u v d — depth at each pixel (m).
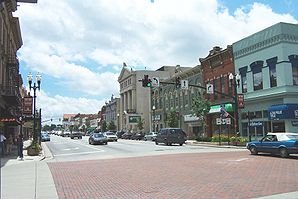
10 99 34.69
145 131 89.56
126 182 12.95
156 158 23.17
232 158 21.59
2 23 34.47
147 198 9.83
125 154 28.22
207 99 48.28
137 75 92.44
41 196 10.28
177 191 10.82
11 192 10.95
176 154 26.23
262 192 10.28
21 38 49.31
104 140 46.53
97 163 20.83
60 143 53.72
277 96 35.72
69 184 12.63
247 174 14.25
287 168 15.93
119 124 106.12
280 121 35.50
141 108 91.25
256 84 39.53
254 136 39.38
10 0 9.86
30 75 32.28
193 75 54.69
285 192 10.19
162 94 68.00
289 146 21.20
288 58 35.59
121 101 103.50
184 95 58.25
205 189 11.02
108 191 11.11
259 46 38.84
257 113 39.19
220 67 46.72
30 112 38.69
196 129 54.16
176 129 41.34
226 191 10.58
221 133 46.44
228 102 44.62
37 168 18.20
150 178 13.84
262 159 20.58
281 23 35.78
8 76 39.22
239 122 42.16
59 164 20.53
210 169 16.25
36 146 27.98
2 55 35.06
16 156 26.88
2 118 32.94
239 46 42.34
